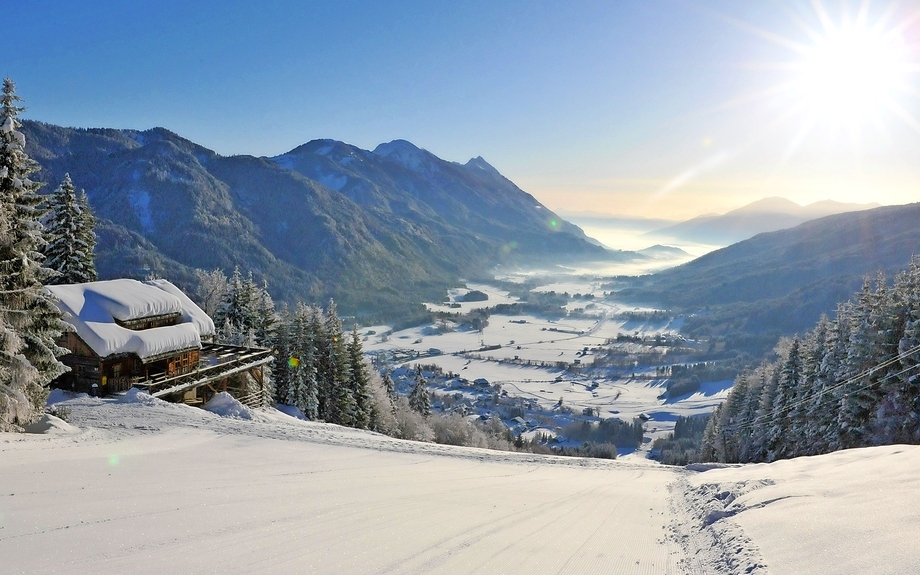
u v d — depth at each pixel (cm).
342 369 5128
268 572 603
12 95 2056
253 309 5206
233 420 2472
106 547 681
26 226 2033
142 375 3144
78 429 1892
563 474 1983
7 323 1916
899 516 647
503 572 648
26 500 898
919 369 2955
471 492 1300
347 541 750
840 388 3403
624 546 814
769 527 740
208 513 875
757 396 5206
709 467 2483
